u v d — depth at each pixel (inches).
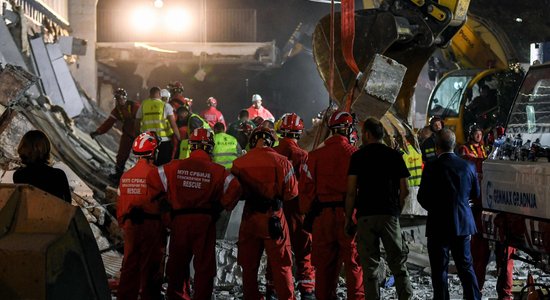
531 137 315.3
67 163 570.9
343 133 300.2
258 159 303.3
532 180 274.2
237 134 628.4
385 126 469.1
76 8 1311.5
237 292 372.5
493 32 830.5
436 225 295.4
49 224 162.4
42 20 1050.7
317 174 297.6
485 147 542.3
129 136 584.7
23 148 244.5
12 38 705.0
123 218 295.0
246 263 305.6
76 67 1286.9
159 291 306.0
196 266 291.9
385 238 281.6
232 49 1400.1
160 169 290.7
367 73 433.1
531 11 1175.0
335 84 478.6
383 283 383.6
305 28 1462.8
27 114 573.0
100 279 170.4
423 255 438.3
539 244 271.1
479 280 333.1
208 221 291.1
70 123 702.5
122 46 1354.6
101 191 527.5
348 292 294.8
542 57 417.1
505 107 785.6
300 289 342.3
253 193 302.4
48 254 152.5
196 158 293.3
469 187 296.0
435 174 296.0
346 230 286.7
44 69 770.8
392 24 461.7
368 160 282.7
